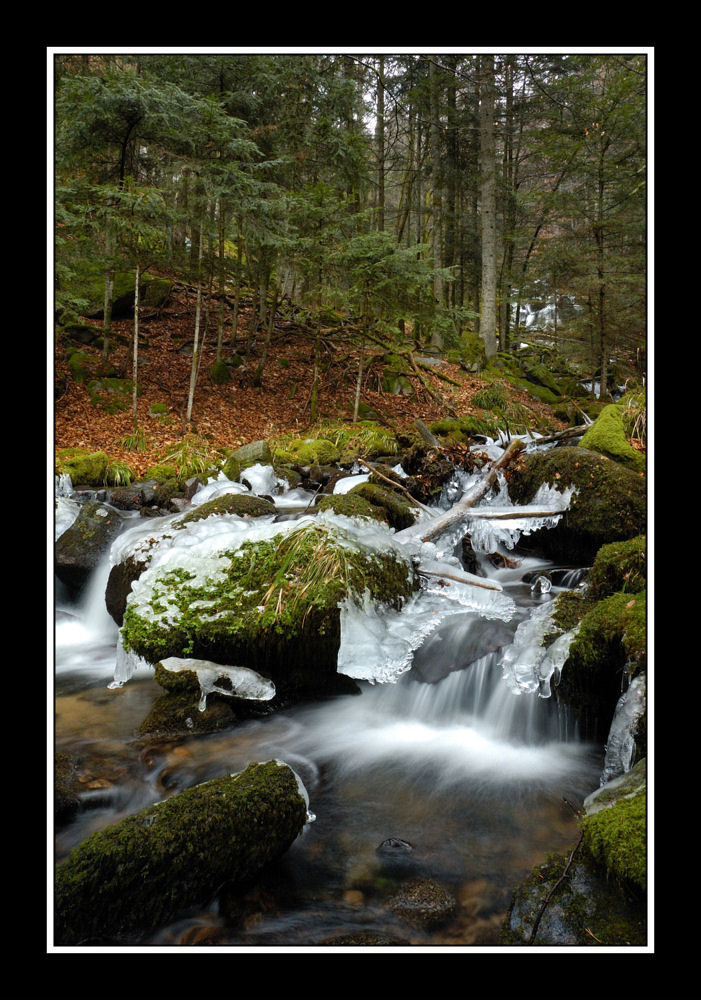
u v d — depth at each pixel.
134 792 2.72
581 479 5.26
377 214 17.31
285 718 3.39
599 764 2.96
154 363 11.79
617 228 12.20
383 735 3.28
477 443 9.09
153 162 11.06
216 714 3.27
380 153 16.92
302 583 3.66
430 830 2.51
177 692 3.29
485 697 3.34
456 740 3.23
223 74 11.17
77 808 2.60
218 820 2.20
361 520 4.50
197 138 8.98
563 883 2.01
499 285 19.75
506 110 18.36
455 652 3.52
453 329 12.00
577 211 12.92
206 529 4.48
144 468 7.99
